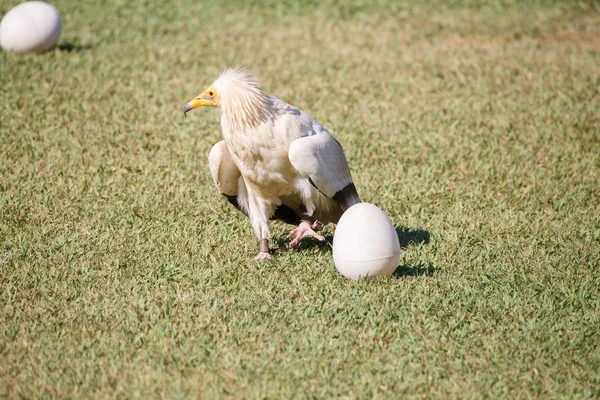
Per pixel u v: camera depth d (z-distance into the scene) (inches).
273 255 549.3
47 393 371.9
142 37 1165.7
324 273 512.1
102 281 497.7
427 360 406.9
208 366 396.2
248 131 502.9
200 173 705.6
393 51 1120.2
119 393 372.8
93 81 954.7
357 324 443.2
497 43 1164.5
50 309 454.9
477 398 373.7
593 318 457.7
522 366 404.5
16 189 653.3
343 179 530.9
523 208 641.6
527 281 506.3
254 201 544.1
